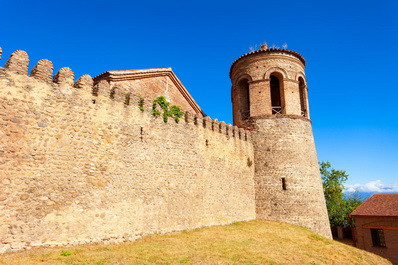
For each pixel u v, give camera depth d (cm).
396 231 2408
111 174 1324
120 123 1416
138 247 1195
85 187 1220
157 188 1515
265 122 2367
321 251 1480
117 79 1858
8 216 998
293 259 1234
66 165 1178
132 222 1359
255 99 2472
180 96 2353
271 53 2533
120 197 1335
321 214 2209
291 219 2102
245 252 1237
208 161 1895
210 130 1983
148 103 1591
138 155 1460
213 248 1254
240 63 2669
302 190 2186
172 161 1636
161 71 2144
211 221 1812
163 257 1062
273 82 2945
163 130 1627
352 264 1338
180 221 1600
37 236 1052
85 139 1261
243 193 2144
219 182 1950
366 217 2619
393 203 2655
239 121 2586
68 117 1224
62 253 1017
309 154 2348
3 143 1030
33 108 1127
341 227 3478
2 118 1043
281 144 2288
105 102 1377
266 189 2222
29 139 1095
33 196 1066
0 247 962
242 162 2211
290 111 2416
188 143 1769
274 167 2242
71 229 1144
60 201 1134
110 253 1075
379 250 2480
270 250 1330
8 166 1027
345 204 3941
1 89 1059
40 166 1105
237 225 1902
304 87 2661
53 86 1205
